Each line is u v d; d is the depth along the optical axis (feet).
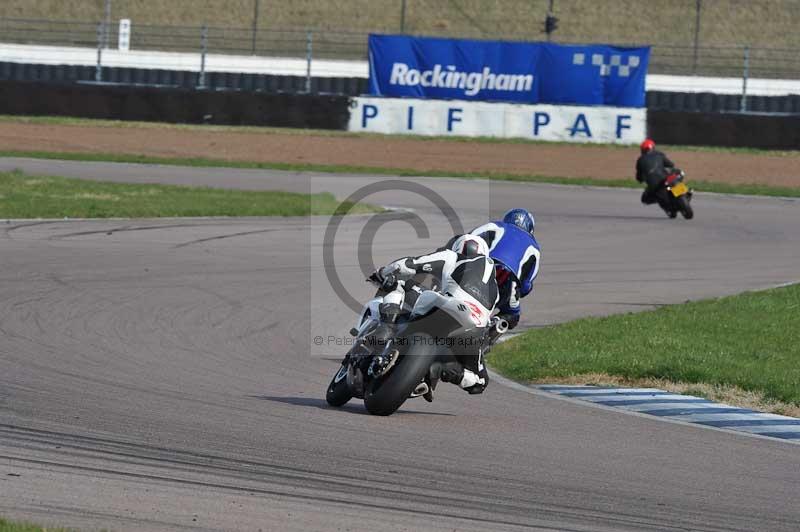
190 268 184.55
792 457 89.30
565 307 172.24
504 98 431.84
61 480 70.64
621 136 425.28
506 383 121.19
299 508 67.21
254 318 149.59
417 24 621.31
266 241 219.82
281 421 91.91
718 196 329.52
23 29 535.60
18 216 229.86
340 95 435.94
